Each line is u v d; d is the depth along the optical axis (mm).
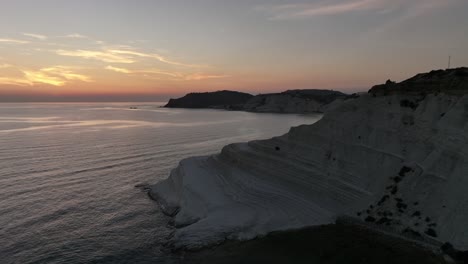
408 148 37438
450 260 26594
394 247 29391
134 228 36969
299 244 31266
